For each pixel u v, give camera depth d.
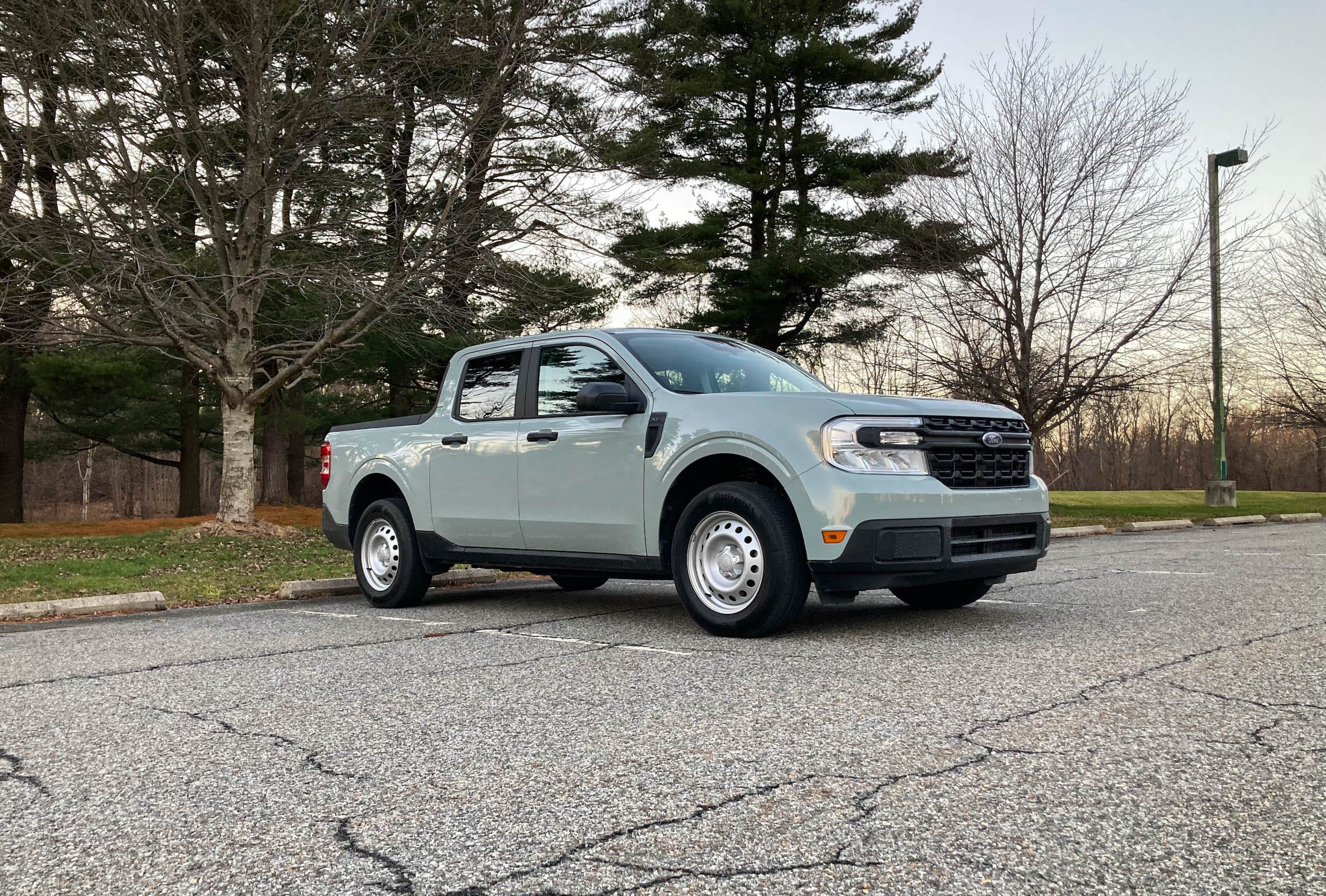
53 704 4.46
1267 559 10.45
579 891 2.33
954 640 5.54
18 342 14.16
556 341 7.14
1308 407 29.98
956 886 2.30
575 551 6.75
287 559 11.60
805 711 3.97
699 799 2.94
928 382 20.38
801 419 5.61
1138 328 18.70
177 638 6.38
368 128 14.41
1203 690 4.18
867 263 26.08
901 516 5.40
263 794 3.09
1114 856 2.46
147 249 12.91
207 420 30.61
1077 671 4.62
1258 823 2.65
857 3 28.53
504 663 5.18
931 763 3.23
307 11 13.43
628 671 4.88
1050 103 19.19
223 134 13.27
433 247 13.71
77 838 2.76
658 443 6.20
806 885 2.33
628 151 15.88
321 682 4.80
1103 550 12.16
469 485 7.34
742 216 29.75
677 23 21.89
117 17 11.86
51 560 11.14
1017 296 19.03
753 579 5.76
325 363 20.00
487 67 13.95
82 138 11.84
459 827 2.77
